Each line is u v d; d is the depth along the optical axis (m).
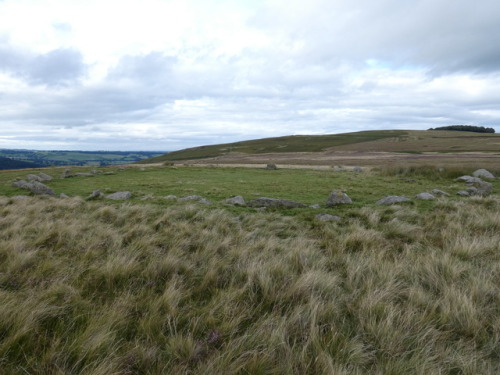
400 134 197.12
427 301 3.95
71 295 3.97
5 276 4.48
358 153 115.31
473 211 10.01
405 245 6.61
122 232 7.73
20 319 3.22
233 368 2.75
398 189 17.88
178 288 4.30
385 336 3.21
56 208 10.88
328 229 8.13
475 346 3.16
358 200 14.42
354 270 5.04
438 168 25.23
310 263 5.44
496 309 3.84
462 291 4.16
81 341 3.00
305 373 2.75
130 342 3.14
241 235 7.54
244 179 25.03
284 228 8.78
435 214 9.92
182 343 3.05
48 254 5.70
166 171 33.19
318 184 21.00
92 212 10.30
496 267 5.01
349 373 2.74
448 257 5.41
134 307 3.87
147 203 12.65
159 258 5.65
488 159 57.69
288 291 4.19
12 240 6.31
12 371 2.68
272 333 3.18
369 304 3.81
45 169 37.38
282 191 18.09
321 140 199.12
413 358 2.88
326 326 3.52
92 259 5.58
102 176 28.30
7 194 16.86
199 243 6.77
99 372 2.60
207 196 16.27
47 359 2.77
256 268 4.93
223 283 4.79
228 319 3.61
